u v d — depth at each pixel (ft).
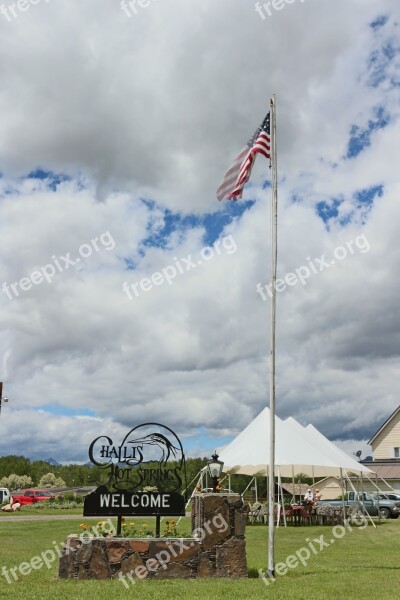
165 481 33.30
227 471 77.15
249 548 45.80
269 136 37.60
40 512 96.89
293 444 70.13
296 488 115.03
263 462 67.51
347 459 77.25
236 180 38.50
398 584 28.94
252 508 76.33
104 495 32.60
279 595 25.80
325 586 28.19
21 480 229.86
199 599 24.73
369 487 124.47
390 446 131.44
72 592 26.08
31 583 28.58
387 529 67.05
